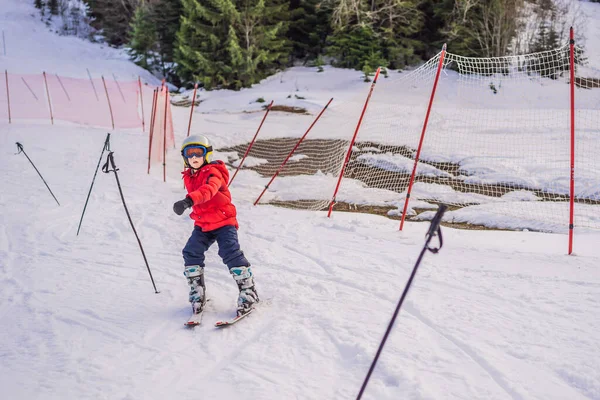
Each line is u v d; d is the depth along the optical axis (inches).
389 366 143.1
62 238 291.1
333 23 1198.9
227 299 199.9
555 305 183.8
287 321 176.9
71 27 1642.5
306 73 1193.4
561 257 239.6
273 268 233.5
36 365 153.6
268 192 410.0
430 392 131.3
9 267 246.7
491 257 242.4
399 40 1202.6
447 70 1037.8
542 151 510.3
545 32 1101.1
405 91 686.5
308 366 148.3
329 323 173.3
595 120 655.1
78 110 833.5
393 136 571.5
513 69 927.0
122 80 1206.3
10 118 749.9
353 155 526.3
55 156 546.3
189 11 1196.5
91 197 387.5
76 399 135.3
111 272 234.7
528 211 332.2
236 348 160.7
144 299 202.5
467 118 681.0
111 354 159.2
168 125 582.6
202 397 134.8
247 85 1151.6
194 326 175.6
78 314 189.5
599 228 290.5
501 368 141.9
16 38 1438.2
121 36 1594.5
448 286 205.6
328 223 308.8
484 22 1095.6
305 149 586.2
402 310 184.1
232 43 1112.8
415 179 446.6
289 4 1278.3
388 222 314.5
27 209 354.9
